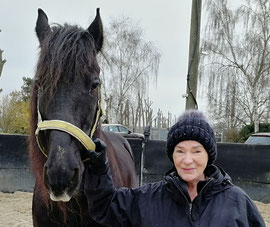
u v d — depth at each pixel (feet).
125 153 13.21
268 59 72.18
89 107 7.33
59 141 6.67
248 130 67.92
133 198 6.89
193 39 23.61
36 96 7.98
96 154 6.50
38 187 8.82
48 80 7.04
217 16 71.51
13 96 75.82
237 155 24.27
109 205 6.89
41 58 7.29
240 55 72.18
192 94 23.45
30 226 17.35
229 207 6.13
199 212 6.16
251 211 6.30
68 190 6.42
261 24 71.72
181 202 6.24
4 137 23.93
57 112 6.97
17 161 24.12
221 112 77.61
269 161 24.04
